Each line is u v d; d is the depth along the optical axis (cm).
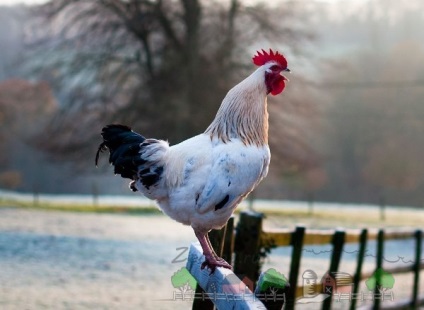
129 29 4156
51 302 1159
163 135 4138
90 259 1691
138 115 4144
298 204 6006
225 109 692
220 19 4288
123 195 7044
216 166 652
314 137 7519
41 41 4250
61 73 4238
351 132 8281
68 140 4275
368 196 8381
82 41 4219
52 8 4206
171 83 4162
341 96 8044
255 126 693
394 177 8200
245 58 4269
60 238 2088
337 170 8425
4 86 5772
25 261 1600
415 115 8119
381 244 1146
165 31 4253
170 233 2466
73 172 4581
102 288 1312
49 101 5744
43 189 7400
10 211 3105
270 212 3931
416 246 1324
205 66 4178
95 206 3925
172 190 662
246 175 657
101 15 4241
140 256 1783
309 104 4481
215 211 651
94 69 4178
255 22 4334
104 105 4147
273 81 709
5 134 6631
